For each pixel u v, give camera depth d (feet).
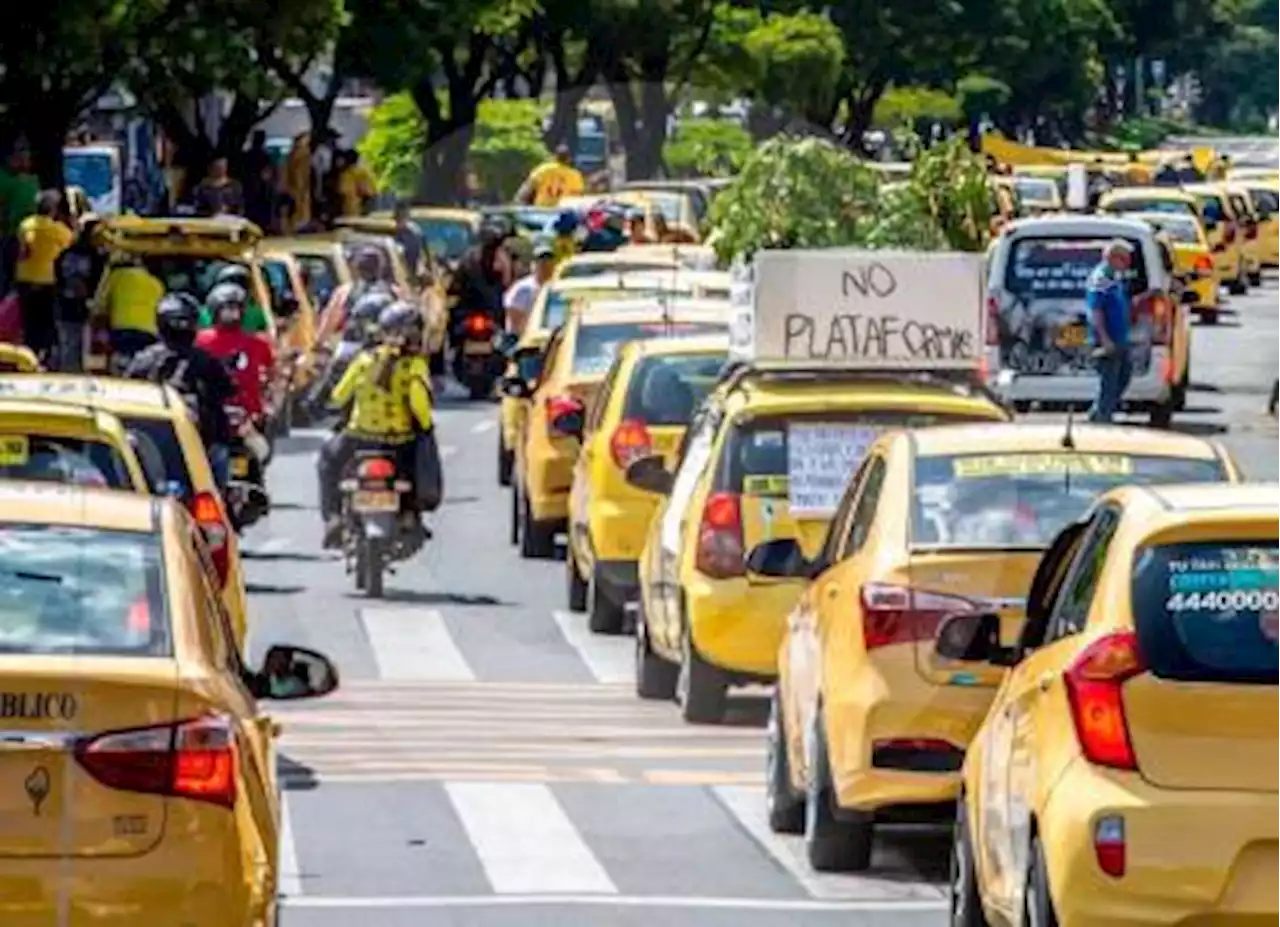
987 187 199.31
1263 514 71.20
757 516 123.13
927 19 599.98
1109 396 232.53
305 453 236.43
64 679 64.28
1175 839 69.26
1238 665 70.03
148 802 64.34
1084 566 75.56
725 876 96.68
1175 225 393.70
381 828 103.81
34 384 119.55
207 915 64.34
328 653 152.35
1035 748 72.74
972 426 102.83
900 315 135.85
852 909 91.76
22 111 278.26
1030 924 72.59
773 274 135.23
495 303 286.87
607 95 311.47
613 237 267.59
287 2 293.84
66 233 248.32
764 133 261.24
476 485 223.51
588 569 161.17
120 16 268.21
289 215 344.08
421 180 328.90
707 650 124.26
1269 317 409.69
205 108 386.93
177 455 117.70
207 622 69.05
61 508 70.38
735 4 425.28
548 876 96.27
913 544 94.17
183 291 217.36
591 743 123.54
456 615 165.37
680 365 158.20
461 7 360.89
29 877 63.72
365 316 195.72
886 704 92.27
